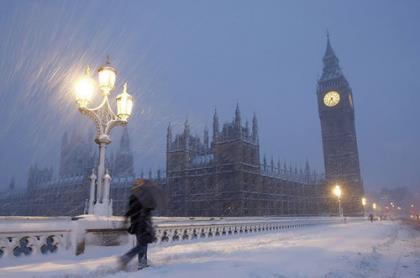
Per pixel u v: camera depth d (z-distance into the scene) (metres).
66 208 104.06
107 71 10.56
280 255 8.79
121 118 10.85
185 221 16.53
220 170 72.94
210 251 9.67
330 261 7.77
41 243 8.21
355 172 121.06
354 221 63.34
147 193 6.94
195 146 82.94
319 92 138.25
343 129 128.88
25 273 6.29
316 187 104.88
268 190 79.25
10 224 7.57
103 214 10.07
